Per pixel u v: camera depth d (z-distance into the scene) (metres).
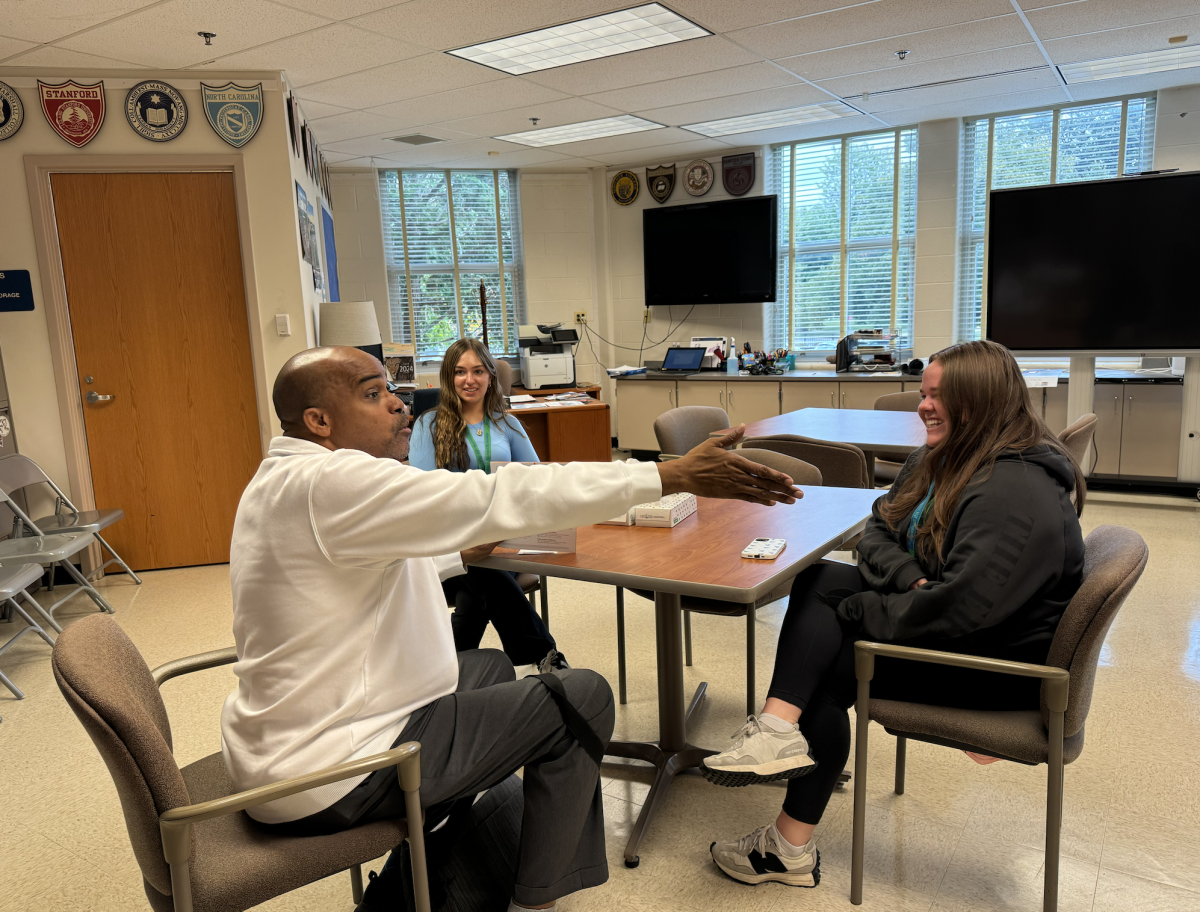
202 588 4.33
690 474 1.30
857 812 1.68
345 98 4.94
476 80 4.74
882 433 3.68
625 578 1.66
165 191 4.43
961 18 4.03
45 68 4.16
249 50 3.99
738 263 7.13
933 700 1.64
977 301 6.46
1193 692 2.65
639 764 2.33
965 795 2.13
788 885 1.80
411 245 7.43
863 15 3.95
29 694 3.08
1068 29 4.23
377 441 1.41
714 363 7.26
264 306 4.57
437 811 1.45
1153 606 3.40
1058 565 1.52
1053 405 5.57
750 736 1.64
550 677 1.49
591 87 5.01
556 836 1.48
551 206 7.70
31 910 1.86
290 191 4.50
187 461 4.69
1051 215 5.04
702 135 6.54
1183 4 3.90
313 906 1.84
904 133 6.55
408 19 3.70
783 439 3.03
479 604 2.48
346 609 1.28
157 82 4.29
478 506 1.20
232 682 3.08
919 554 1.70
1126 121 5.75
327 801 1.26
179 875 1.12
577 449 5.67
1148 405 5.27
